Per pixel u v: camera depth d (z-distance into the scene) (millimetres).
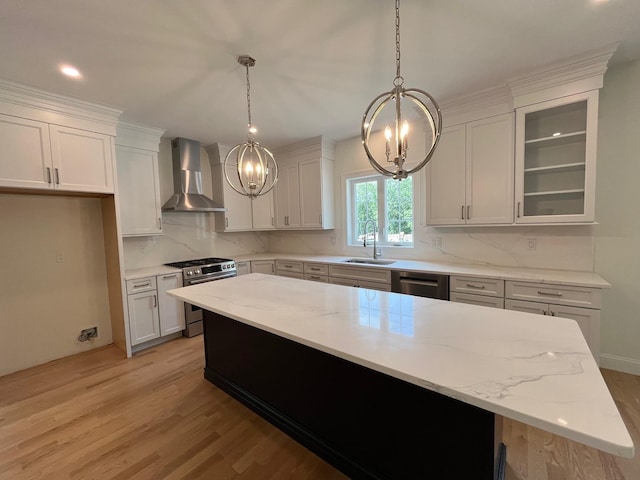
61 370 2793
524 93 2473
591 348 2180
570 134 2359
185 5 1542
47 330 2994
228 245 4723
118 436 1898
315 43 1917
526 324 1426
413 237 3631
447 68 2285
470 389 892
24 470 1643
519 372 985
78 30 1709
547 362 1050
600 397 840
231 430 1948
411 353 1142
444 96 2807
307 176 4250
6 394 2398
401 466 1415
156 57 2016
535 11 1669
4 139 2301
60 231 3078
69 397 2338
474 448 1188
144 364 2887
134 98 2645
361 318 1565
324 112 3078
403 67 2246
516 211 2613
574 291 2217
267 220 4723
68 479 1583
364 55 2072
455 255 3316
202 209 3816
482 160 2775
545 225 2629
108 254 3285
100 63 2068
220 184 4297
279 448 1792
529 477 1517
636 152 2311
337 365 1635
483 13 1676
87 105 2688
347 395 1599
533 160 2623
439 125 1260
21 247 2850
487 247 3092
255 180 2266
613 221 2430
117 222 3008
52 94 2480
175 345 3346
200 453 1755
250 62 2098
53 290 3035
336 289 2244
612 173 2402
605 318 2498
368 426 1521
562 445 1745
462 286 2717
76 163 2676
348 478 1582
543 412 779
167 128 3490
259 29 1763
